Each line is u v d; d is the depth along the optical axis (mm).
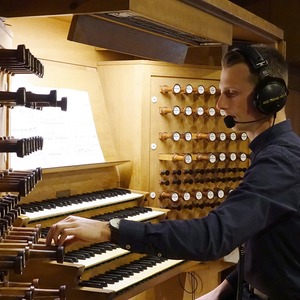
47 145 2482
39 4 1716
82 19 1812
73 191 2529
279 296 1587
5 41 1737
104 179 2771
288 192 1431
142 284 2207
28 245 1374
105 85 2998
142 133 2922
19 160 2275
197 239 1339
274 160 1453
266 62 1570
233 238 1360
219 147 3168
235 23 2625
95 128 2830
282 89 1579
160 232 1349
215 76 3104
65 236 1412
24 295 1226
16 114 2367
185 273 3242
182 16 2109
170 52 2412
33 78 2537
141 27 2066
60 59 2756
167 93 2986
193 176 3088
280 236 1529
